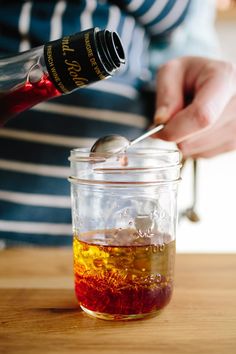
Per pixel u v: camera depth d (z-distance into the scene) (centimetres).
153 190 33
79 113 57
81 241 34
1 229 59
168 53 65
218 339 31
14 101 35
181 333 32
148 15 57
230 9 90
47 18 53
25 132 57
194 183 51
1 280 42
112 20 54
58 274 44
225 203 110
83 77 31
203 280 42
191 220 52
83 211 34
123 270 32
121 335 32
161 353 29
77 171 34
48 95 34
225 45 101
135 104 59
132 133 59
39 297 38
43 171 58
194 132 42
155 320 34
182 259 48
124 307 33
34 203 59
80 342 31
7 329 33
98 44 30
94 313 34
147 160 35
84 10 53
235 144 49
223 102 43
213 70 45
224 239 110
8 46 53
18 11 52
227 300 38
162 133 43
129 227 33
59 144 58
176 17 58
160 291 34
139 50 60
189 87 47
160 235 34
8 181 58
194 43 66
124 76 59
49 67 31
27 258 48
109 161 34
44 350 30
